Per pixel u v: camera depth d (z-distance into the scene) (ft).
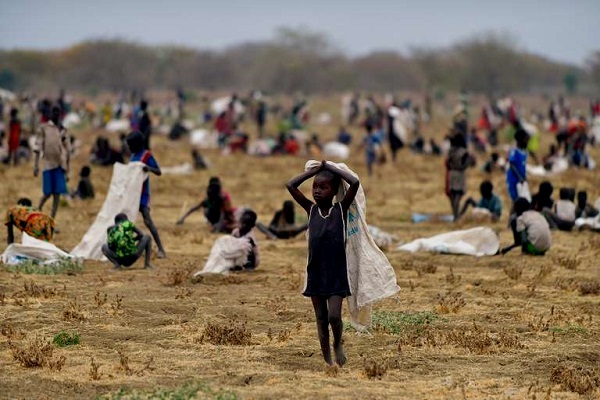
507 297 135.44
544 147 483.51
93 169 337.93
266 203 266.57
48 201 240.73
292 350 103.81
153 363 97.60
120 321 116.06
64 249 170.09
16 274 143.23
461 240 176.04
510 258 168.96
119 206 162.61
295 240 192.54
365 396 86.48
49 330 110.93
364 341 108.58
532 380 93.35
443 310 125.29
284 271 154.30
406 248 177.99
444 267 161.58
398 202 272.51
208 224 215.72
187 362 98.17
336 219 92.84
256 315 121.80
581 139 354.13
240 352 102.78
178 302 127.75
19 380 90.58
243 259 152.87
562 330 114.32
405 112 504.84
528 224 170.19
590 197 267.18
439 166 392.68
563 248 180.55
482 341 105.60
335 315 92.38
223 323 116.78
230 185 314.76
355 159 429.79
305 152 453.58
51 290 131.03
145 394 85.30
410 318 119.14
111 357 99.91
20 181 287.28
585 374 94.12
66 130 189.37
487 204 223.30
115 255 153.89
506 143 506.48
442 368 97.50
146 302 126.82
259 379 91.97
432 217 229.25
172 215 234.38
